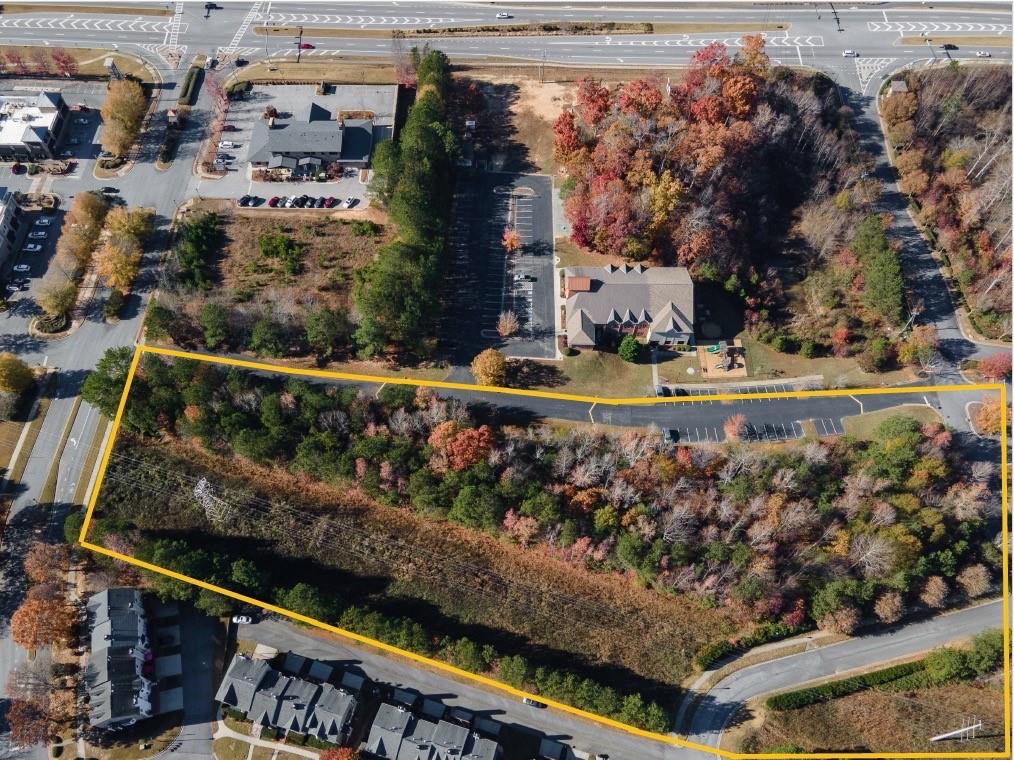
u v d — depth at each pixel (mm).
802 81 179250
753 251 157875
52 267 150625
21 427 132875
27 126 163625
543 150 171250
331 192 162500
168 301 143250
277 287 146750
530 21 195875
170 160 166750
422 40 192125
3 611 116562
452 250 155000
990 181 163875
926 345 140625
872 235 152000
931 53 190375
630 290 143000
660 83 179125
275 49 187875
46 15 191875
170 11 193750
